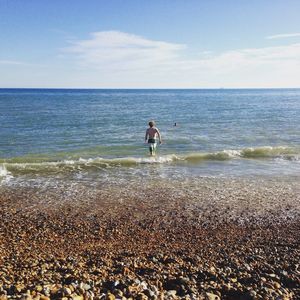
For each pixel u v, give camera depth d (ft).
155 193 43.42
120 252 25.88
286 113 175.52
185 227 32.65
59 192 43.65
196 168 57.52
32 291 17.38
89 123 123.44
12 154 68.64
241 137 91.86
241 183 48.21
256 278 20.63
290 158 65.92
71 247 27.40
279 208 38.06
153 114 165.99
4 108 204.13
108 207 38.22
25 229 31.73
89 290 18.22
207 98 434.30
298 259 24.13
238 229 32.12
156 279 20.30
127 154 69.41
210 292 18.83
